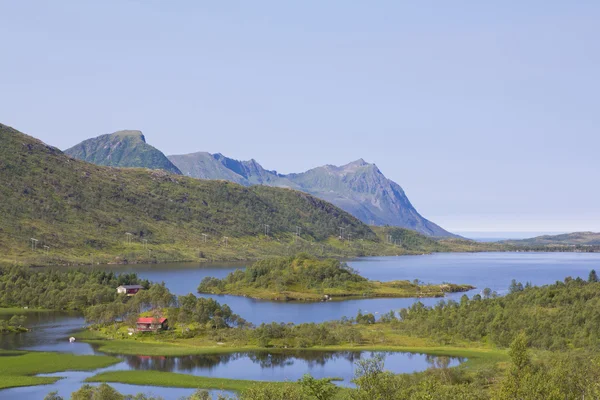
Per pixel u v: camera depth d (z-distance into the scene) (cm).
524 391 9988
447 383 13450
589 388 10156
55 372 15200
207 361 16938
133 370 15488
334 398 10800
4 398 12938
